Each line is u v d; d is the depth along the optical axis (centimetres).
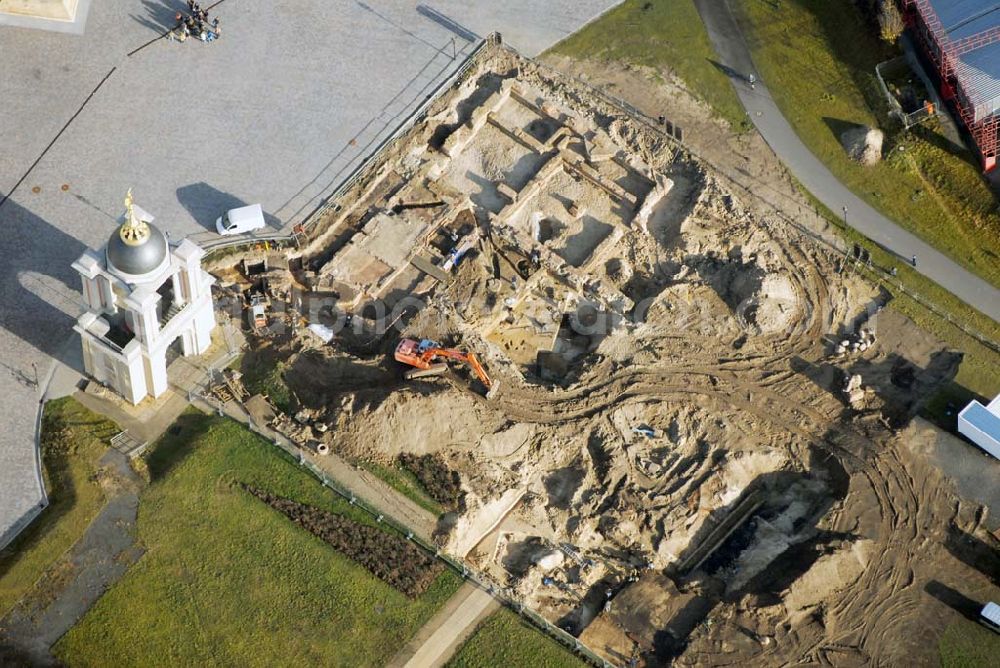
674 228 9444
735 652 7712
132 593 7469
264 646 7400
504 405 8400
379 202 9344
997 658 7788
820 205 9681
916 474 8425
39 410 8125
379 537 7819
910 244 9562
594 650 7725
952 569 8075
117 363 7838
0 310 8462
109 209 9038
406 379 8412
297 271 9019
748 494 8419
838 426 8606
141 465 7969
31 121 9431
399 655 7469
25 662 7175
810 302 9156
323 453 8081
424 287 8969
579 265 9250
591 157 9638
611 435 8406
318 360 8512
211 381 8356
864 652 7750
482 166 9681
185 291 7969
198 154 9388
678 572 8156
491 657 7531
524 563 8062
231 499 7856
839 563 7975
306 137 9562
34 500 7788
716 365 8794
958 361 8988
